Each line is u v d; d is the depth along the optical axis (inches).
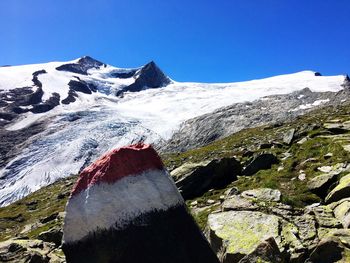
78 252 276.8
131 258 270.7
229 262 519.8
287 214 645.9
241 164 1285.7
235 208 698.2
